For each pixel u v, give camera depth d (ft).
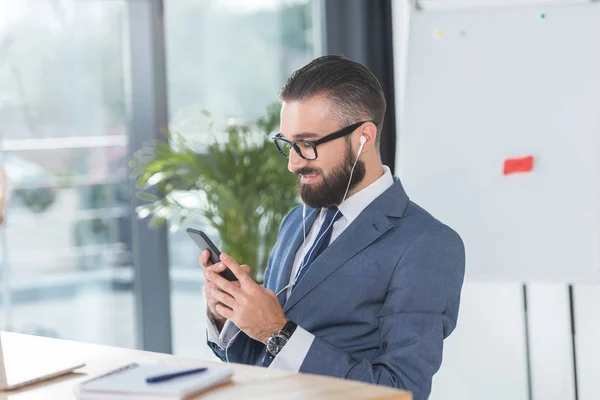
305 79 6.74
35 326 12.96
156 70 12.94
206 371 5.18
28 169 12.73
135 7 12.82
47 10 12.70
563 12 10.48
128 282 13.34
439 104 10.89
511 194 10.41
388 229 6.79
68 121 12.92
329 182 6.79
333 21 14.11
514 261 10.30
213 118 13.60
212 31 13.61
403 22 13.53
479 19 10.85
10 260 12.71
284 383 5.08
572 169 10.17
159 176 12.57
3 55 12.46
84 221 13.11
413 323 6.43
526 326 11.42
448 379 12.98
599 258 9.94
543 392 12.25
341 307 6.72
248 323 6.44
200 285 13.83
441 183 10.76
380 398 4.73
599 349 11.45
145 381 4.95
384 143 13.84
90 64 12.97
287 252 7.41
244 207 12.49
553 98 10.37
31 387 5.27
